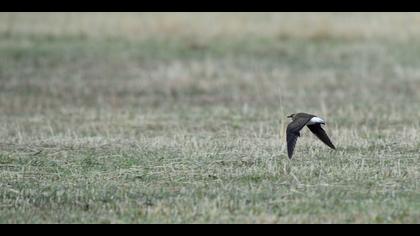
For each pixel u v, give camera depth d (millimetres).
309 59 44844
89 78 41438
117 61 44906
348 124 29375
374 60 44125
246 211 17859
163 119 31312
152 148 24484
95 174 21453
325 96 36594
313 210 17828
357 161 22219
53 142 25859
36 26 52688
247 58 45250
